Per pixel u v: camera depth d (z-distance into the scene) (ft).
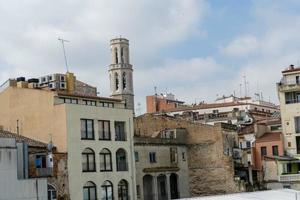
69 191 196.85
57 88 241.14
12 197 164.55
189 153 267.80
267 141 283.79
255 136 292.61
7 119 220.43
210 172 262.06
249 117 366.02
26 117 214.48
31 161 183.62
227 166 258.16
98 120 214.48
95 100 226.79
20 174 174.40
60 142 202.28
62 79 251.80
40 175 184.96
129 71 397.60
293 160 273.13
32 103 213.46
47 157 189.57
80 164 203.31
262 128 298.35
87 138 208.44
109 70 399.65
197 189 263.70
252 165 282.77
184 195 260.42
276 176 272.51
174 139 260.42
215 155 261.44
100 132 214.69
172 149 256.93
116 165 218.18
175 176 257.34
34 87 229.86
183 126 270.05
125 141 223.92
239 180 255.29
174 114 395.55
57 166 194.18
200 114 405.59
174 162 256.93
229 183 257.14
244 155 280.92
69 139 201.46
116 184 216.13
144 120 278.46
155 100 437.17
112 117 220.43
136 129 279.28
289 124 279.08
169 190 249.75
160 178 249.34
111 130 219.20
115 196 214.69
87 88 277.44
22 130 214.90
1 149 164.45
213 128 263.08
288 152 277.64
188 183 264.93
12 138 168.55
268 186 273.95
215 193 260.21
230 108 409.08
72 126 203.72
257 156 285.64
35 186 170.71
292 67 288.10
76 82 272.72
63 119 202.90
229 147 266.57
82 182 202.39
